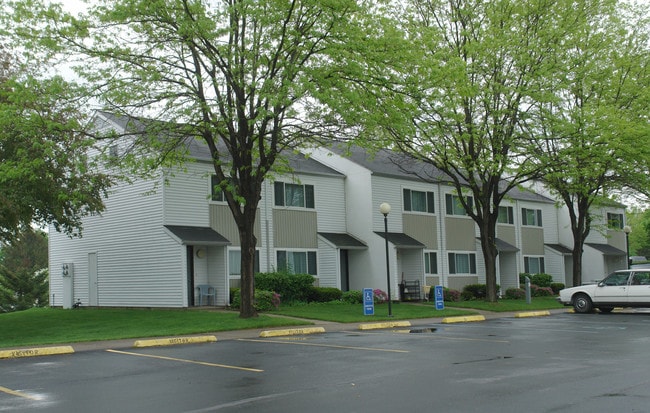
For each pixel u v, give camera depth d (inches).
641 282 956.0
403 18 1051.3
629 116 1154.0
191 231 1037.2
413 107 791.1
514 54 1005.2
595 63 1118.4
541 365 433.1
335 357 491.5
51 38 764.6
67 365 483.2
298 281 1112.2
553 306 1175.6
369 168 1268.5
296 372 419.5
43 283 2153.1
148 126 798.5
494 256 1172.5
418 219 1360.7
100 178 954.1
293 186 1204.5
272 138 834.2
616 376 383.6
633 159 1066.7
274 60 764.0
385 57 762.8
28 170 729.6
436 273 1386.6
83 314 1014.4
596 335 644.1
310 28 764.6
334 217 1274.6
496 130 1032.2
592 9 1096.2
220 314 890.7
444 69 812.6
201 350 565.6
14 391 374.6
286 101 726.5
